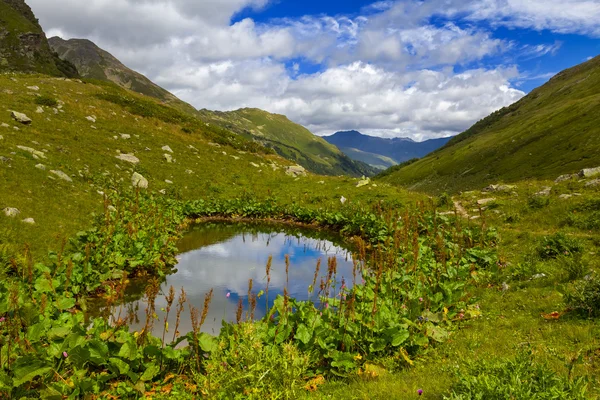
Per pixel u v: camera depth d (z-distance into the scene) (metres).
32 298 8.92
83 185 23.06
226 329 7.71
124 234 15.92
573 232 16.16
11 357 6.23
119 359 6.68
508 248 15.92
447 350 7.88
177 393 6.38
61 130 32.00
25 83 42.16
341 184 36.59
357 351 7.84
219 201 30.30
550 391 4.71
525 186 27.47
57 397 5.71
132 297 13.01
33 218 15.95
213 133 50.09
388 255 11.72
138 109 47.47
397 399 5.72
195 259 18.23
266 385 5.87
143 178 29.25
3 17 114.94
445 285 10.86
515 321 9.00
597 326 7.74
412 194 32.06
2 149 21.86
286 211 29.14
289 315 8.41
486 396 4.86
